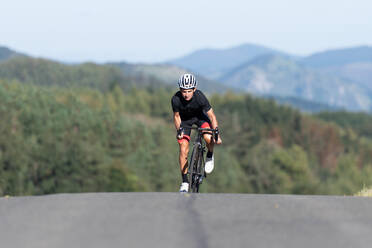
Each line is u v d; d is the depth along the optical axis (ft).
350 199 53.62
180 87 70.49
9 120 647.97
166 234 37.09
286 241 35.17
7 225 40.81
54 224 40.70
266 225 40.11
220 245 34.09
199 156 76.28
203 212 45.27
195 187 76.28
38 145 651.66
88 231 38.14
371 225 40.19
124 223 40.70
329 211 46.32
